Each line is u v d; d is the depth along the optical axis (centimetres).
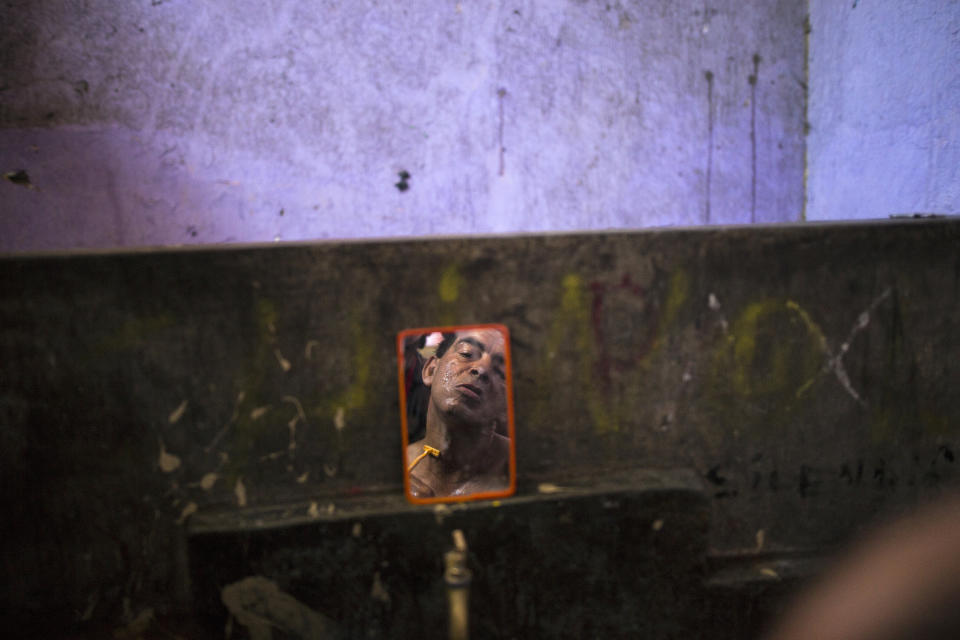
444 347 126
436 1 252
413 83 255
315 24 246
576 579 128
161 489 123
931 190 202
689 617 133
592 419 131
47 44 228
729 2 268
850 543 142
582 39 263
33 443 118
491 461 128
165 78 238
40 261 113
